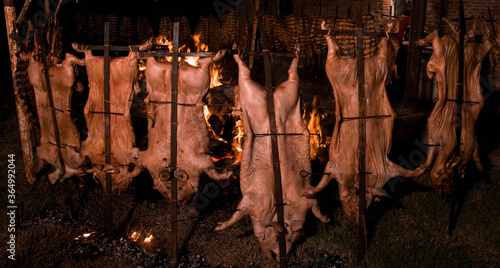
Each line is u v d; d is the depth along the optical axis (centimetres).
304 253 426
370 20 508
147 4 1178
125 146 417
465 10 1028
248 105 358
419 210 504
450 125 407
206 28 990
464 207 510
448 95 403
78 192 552
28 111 556
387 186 555
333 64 363
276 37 826
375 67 366
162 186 414
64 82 434
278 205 370
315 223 476
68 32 837
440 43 387
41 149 489
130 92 405
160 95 389
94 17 879
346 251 425
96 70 413
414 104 827
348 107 374
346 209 404
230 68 952
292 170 377
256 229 385
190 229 472
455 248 432
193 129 387
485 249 433
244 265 413
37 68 456
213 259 423
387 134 387
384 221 481
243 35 870
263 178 372
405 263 409
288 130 376
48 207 519
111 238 450
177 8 1291
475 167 617
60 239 455
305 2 1302
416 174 402
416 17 773
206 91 383
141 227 481
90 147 436
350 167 382
